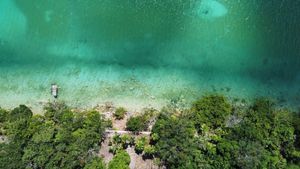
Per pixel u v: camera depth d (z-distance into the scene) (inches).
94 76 1220.5
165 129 1071.6
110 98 1200.8
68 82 1210.0
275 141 1079.6
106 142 1128.2
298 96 1239.5
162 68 1238.9
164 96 1210.6
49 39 1250.0
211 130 1128.8
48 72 1216.2
